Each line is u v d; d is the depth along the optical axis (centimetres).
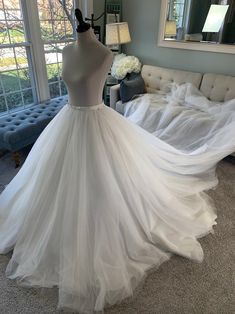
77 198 130
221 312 125
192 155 204
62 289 123
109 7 346
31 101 325
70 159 134
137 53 359
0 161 258
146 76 333
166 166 186
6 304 127
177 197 180
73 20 344
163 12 306
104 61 125
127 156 145
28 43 291
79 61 127
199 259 150
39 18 293
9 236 153
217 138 221
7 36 272
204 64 303
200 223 169
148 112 275
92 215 131
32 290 133
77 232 128
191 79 298
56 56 337
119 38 299
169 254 151
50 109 288
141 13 330
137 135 163
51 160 140
